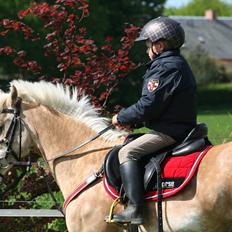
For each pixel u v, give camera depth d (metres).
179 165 8.81
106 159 9.42
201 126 9.10
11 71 54.12
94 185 9.54
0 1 52.22
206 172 8.59
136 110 8.95
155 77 8.88
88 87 13.62
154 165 9.00
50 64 45.47
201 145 8.91
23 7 51.94
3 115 10.03
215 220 8.50
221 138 16.84
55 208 13.11
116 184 9.27
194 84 9.15
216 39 117.88
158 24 9.16
